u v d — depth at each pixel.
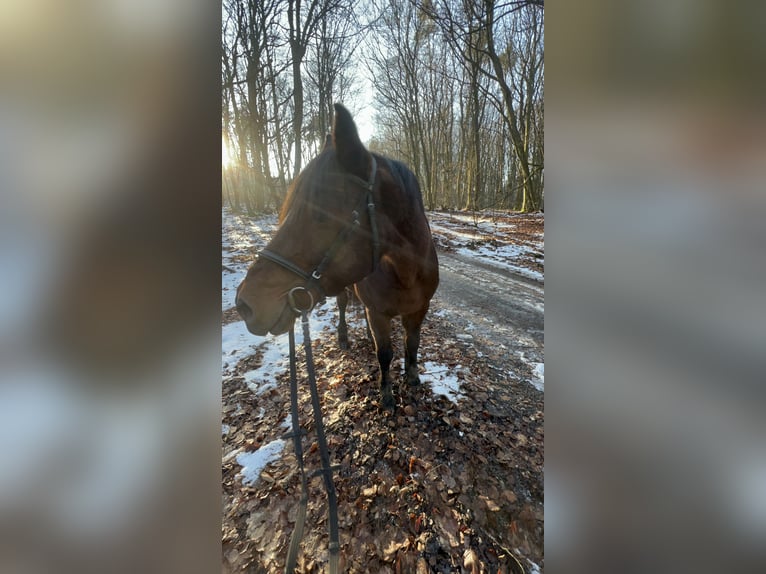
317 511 1.82
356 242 1.54
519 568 1.52
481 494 1.88
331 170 1.51
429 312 4.55
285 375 3.21
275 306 1.46
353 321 4.59
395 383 2.91
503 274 6.20
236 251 8.11
